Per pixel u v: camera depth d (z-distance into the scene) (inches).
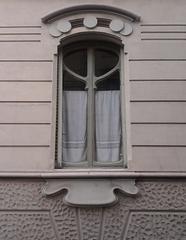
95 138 299.6
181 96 296.8
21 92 297.3
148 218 265.9
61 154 291.1
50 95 297.0
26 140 284.2
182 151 281.7
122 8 319.3
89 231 263.1
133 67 304.8
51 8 323.3
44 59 307.6
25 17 320.2
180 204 269.3
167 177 274.7
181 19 320.2
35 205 269.3
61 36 314.7
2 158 279.6
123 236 261.9
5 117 290.2
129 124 290.0
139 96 296.5
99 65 319.6
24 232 263.1
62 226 264.7
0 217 266.5
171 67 305.1
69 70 315.9
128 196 271.0
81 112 307.0
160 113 291.7
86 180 273.9
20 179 275.1
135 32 315.6
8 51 309.6
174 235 261.9
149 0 325.7
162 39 313.9
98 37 319.6
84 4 318.3
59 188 271.4
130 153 282.4
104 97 310.0
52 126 289.7
